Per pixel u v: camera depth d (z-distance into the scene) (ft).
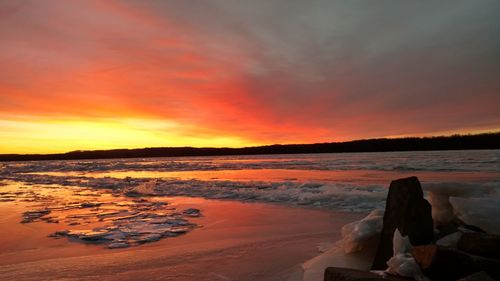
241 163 161.58
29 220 28.78
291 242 18.89
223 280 13.26
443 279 9.25
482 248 9.70
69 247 19.62
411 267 9.51
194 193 45.85
